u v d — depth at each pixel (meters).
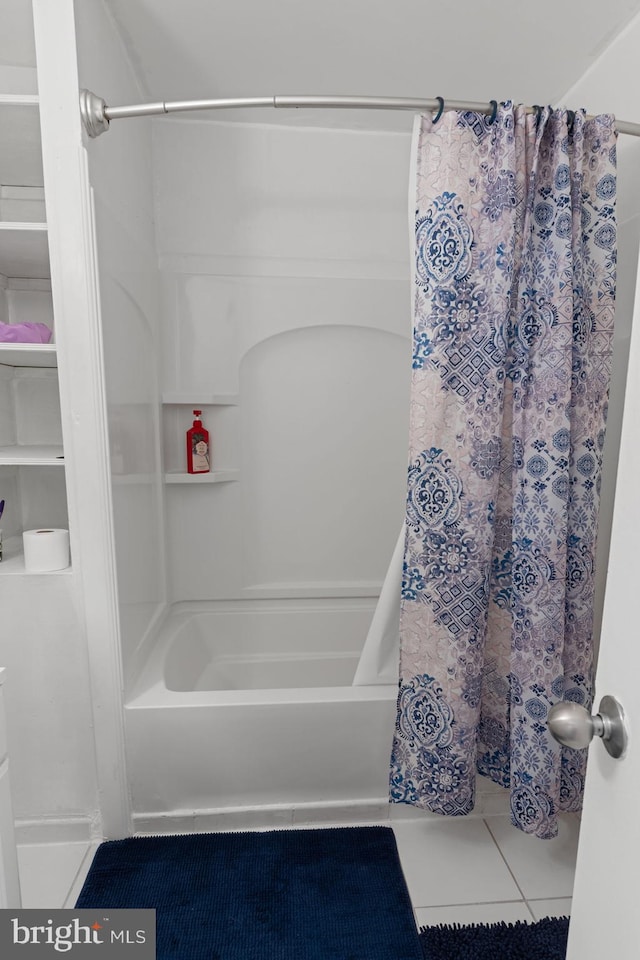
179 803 1.51
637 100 1.44
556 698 1.27
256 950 1.19
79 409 1.31
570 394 1.25
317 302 2.10
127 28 1.50
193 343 2.07
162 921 1.25
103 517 1.36
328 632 2.28
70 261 1.25
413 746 1.38
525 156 1.24
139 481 1.71
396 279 2.12
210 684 2.07
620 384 1.55
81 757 1.46
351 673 2.27
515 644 1.29
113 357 1.43
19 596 1.37
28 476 1.78
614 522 0.51
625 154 1.51
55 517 1.81
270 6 1.42
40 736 1.44
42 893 1.33
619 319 1.55
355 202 2.07
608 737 0.50
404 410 2.25
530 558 1.27
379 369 2.22
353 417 2.24
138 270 1.72
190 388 2.09
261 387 2.18
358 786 1.54
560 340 1.23
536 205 1.27
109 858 1.42
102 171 1.38
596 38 1.53
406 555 1.35
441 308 1.25
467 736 1.33
